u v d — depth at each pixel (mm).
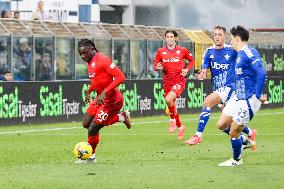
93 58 26922
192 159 27453
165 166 25297
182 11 73312
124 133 40062
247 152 29297
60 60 51062
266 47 67500
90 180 22406
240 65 24906
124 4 72562
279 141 34406
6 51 47906
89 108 27469
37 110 46062
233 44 25156
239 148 25125
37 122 46094
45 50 50094
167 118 51312
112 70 26609
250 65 24844
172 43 38062
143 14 73438
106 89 26484
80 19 64188
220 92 32406
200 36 61281
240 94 25000
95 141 27125
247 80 24938
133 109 51531
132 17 73250
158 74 57531
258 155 28281
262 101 25031
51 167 25422
